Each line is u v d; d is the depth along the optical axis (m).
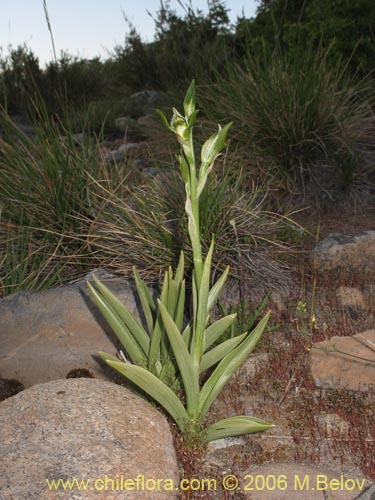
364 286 0.98
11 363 0.80
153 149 1.61
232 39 2.35
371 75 1.58
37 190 1.06
